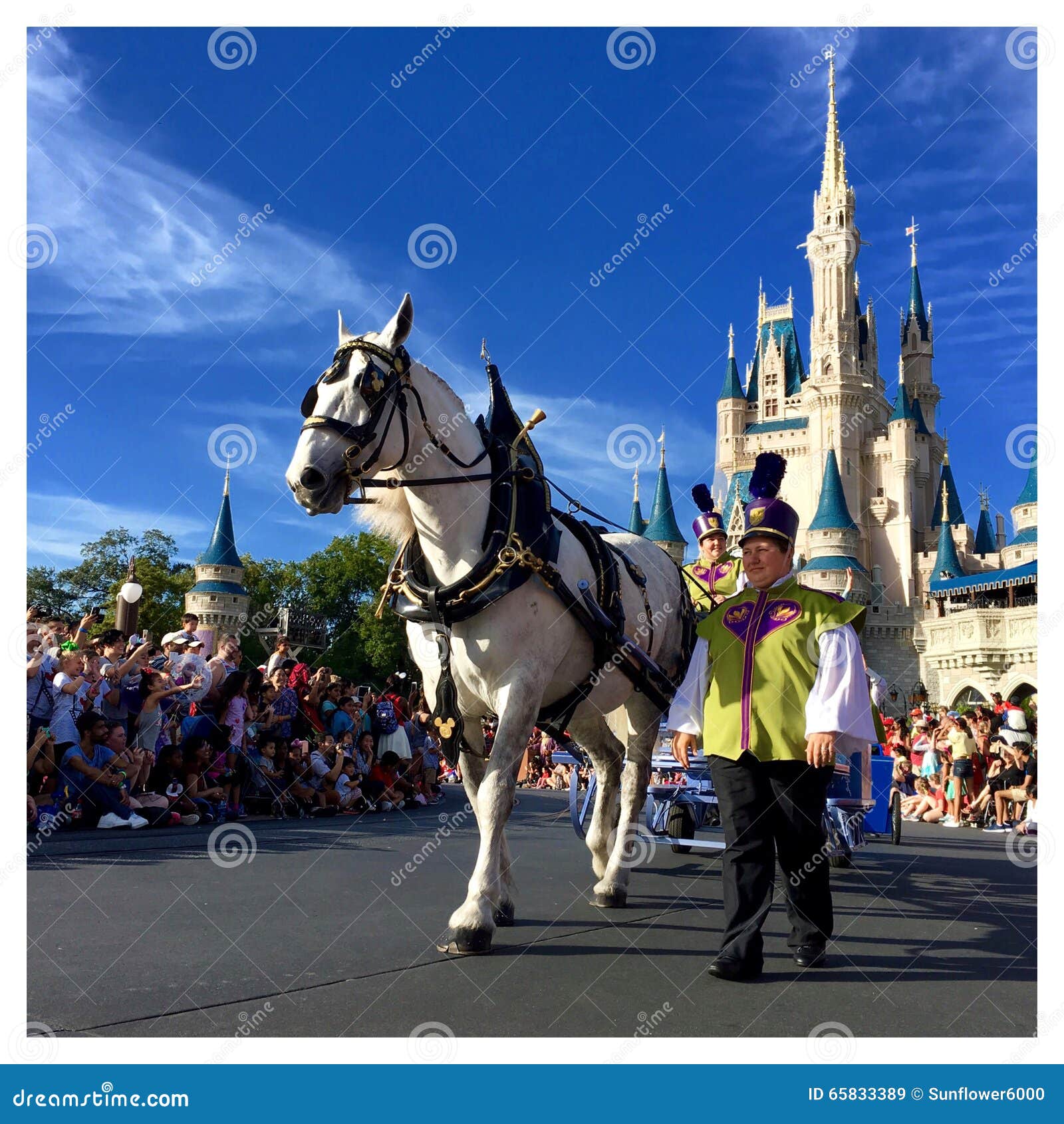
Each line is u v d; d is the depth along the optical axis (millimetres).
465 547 4742
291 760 12859
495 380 5449
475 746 5215
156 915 5309
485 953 4574
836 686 4355
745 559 4836
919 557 94250
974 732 17078
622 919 5543
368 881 6723
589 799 8758
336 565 63469
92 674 10273
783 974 4410
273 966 4258
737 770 4516
